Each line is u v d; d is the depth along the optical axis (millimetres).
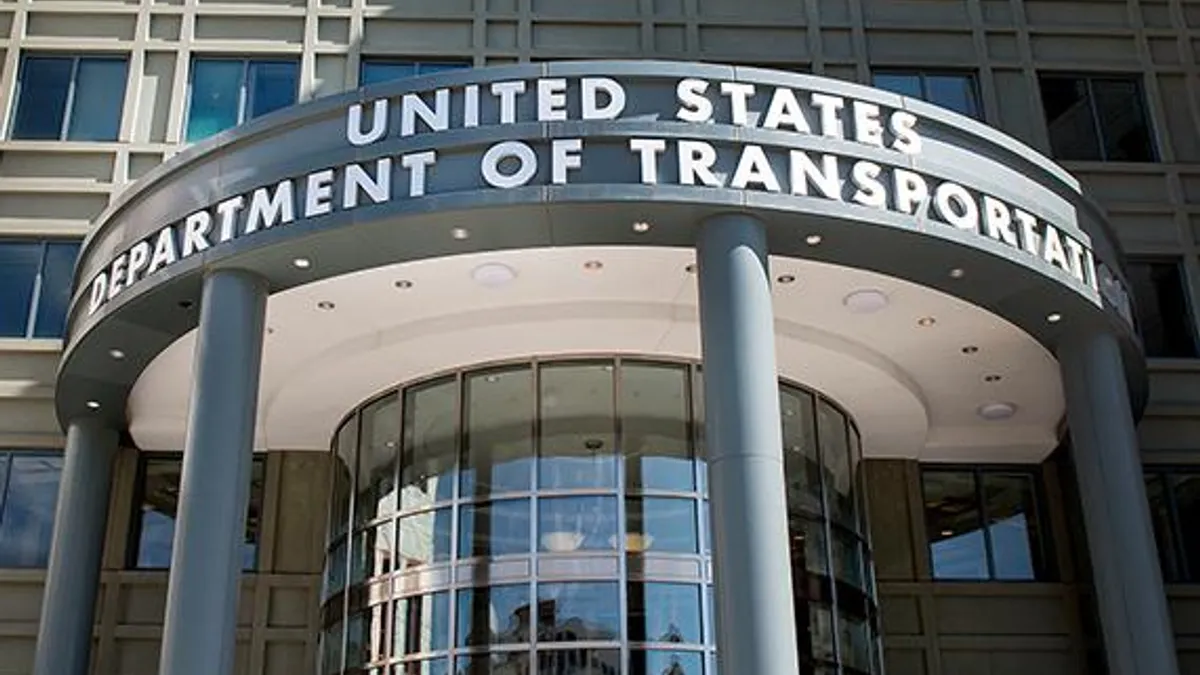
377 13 21000
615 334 15773
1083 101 22094
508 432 16047
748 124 13203
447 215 12883
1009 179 14492
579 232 13273
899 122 13758
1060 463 20656
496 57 20812
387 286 14812
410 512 16312
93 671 18672
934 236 13430
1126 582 14859
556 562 15141
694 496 15648
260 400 17828
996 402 18547
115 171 20484
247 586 19203
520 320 15477
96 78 21266
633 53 20828
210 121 20812
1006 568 20344
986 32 21891
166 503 19906
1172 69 22234
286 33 21125
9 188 20391
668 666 14680
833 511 16984
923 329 16047
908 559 19969
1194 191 21594
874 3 21797
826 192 13094
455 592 15391
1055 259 14594
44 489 19547
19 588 18953
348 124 13461
